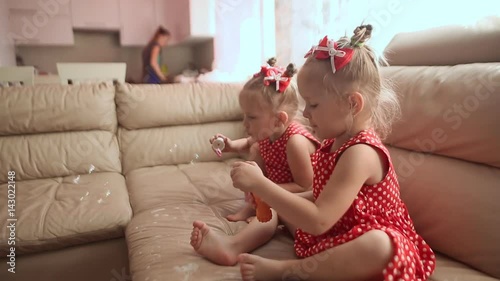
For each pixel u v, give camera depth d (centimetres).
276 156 124
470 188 85
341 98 81
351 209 82
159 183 151
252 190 79
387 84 105
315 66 83
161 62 341
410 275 72
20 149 166
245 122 125
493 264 77
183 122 193
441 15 133
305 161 113
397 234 75
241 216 115
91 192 142
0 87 174
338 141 89
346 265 73
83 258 121
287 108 121
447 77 99
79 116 176
